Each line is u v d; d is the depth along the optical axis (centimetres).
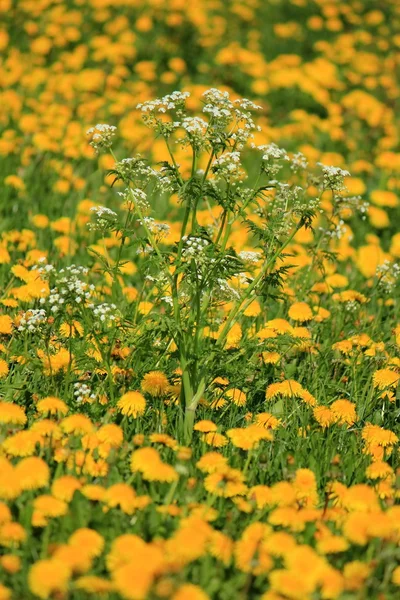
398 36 1432
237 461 425
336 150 1071
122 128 974
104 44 1209
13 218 758
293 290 657
